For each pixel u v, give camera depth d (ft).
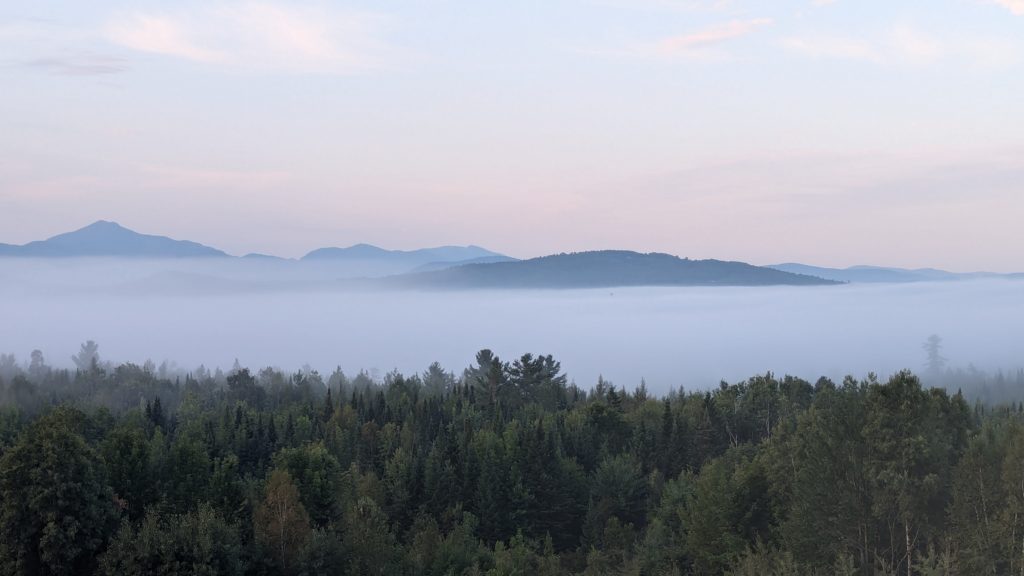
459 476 334.44
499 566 229.04
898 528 179.32
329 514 254.68
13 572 200.23
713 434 398.42
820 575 172.96
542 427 387.75
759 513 221.25
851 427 186.29
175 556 198.80
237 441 394.52
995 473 172.76
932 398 199.52
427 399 540.52
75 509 204.23
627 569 241.55
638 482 331.98
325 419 485.15
